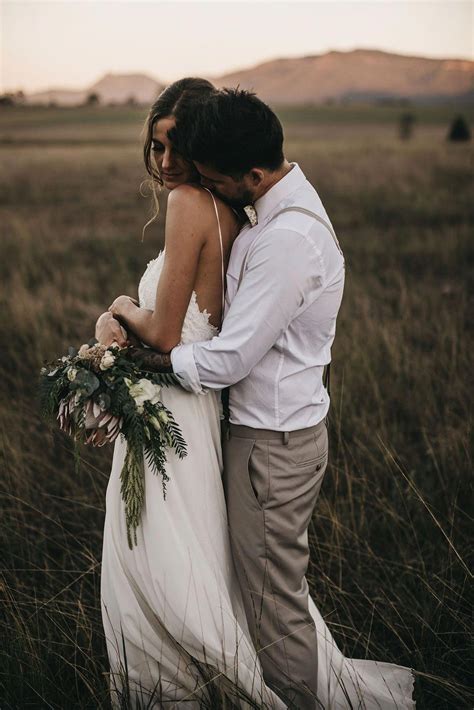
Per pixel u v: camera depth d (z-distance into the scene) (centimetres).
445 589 266
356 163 2095
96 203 1502
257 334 186
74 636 250
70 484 349
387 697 228
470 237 928
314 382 203
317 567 279
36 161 2527
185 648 203
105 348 197
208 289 200
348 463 353
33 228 1110
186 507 202
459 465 341
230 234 201
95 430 198
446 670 242
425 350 523
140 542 203
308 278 187
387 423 403
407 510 304
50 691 229
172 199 195
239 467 204
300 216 188
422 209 1213
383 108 11762
